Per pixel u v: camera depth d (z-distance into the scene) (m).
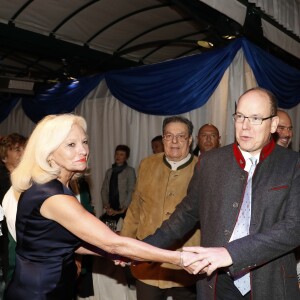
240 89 5.14
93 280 4.22
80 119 2.04
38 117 8.12
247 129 2.00
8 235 2.69
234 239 2.06
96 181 7.34
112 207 6.09
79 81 7.51
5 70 8.21
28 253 1.98
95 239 1.95
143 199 3.22
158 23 6.07
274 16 4.75
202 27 6.14
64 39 6.36
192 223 2.41
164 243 2.39
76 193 2.63
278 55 6.84
